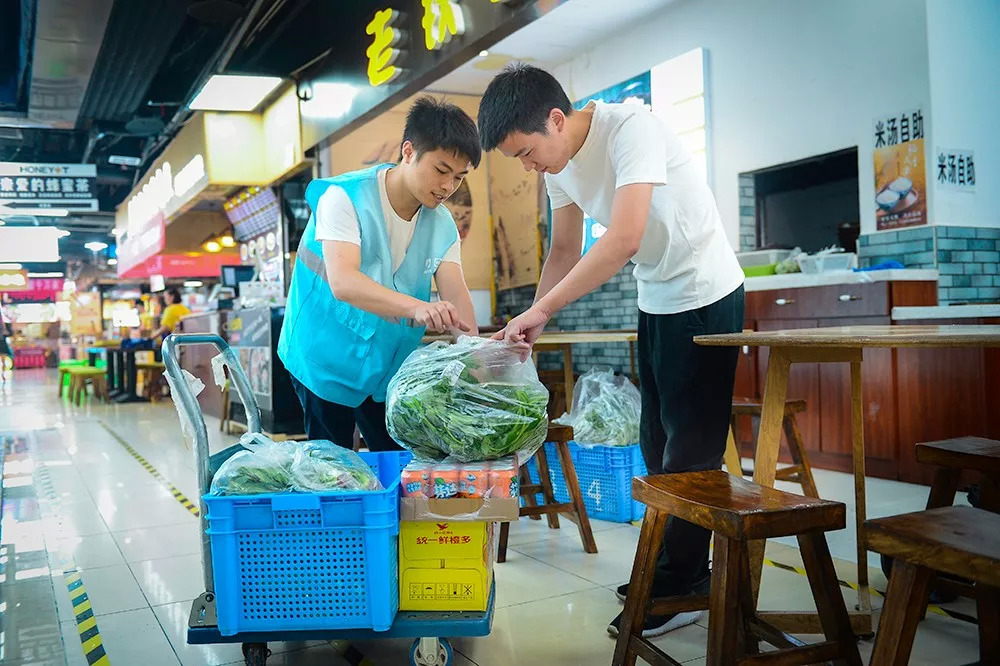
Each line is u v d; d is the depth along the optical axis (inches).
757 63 224.4
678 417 89.0
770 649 85.6
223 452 82.8
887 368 168.2
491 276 333.4
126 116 362.3
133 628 98.2
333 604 72.0
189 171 345.1
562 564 118.2
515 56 286.7
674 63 246.8
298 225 322.0
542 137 80.1
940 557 47.6
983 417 152.1
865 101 197.6
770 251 214.2
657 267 88.1
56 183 435.2
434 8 179.6
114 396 471.2
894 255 193.3
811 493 119.9
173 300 462.0
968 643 84.8
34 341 1168.8
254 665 74.3
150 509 166.9
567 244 98.7
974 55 191.3
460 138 80.6
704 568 93.4
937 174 184.5
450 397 78.2
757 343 68.9
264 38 273.7
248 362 273.3
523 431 77.9
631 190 77.7
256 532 71.5
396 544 75.5
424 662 75.7
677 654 85.2
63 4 224.5
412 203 90.0
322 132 255.9
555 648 87.0
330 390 93.5
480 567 75.4
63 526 153.1
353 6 222.5
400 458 90.6
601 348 283.4
